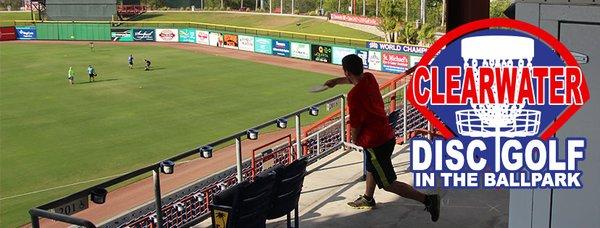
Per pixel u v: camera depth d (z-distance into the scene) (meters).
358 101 5.18
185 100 49.59
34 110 45.94
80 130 39.78
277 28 107.75
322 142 12.59
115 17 108.56
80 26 94.69
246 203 4.83
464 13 5.48
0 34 92.94
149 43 92.69
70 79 57.50
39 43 91.25
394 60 63.53
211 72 64.56
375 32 91.31
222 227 4.83
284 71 65.56
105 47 87.06
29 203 26.53
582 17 3.06
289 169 5.38
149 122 42.00
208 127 40.66
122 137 37.94
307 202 6.75
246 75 62.72
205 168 31.50
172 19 119.75
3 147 35.81
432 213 5.25
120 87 55.59
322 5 137.12
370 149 5.23
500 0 51.72
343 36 93.62
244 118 43.22
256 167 10.12
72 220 4.03
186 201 15.97
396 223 5.95
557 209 3.38
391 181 5.20
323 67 68.81
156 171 5.46
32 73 63.28
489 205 6.15
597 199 3.25
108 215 25.36
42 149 35.25
